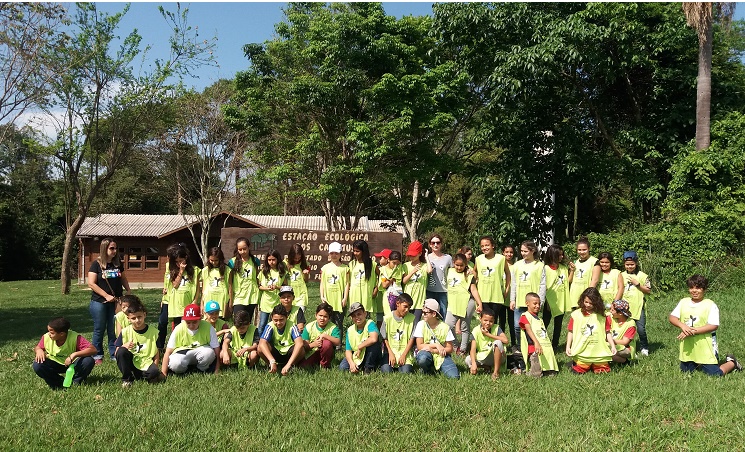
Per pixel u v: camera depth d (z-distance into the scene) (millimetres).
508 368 8820
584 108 21812
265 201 37625
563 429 6004
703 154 18141
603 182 20625
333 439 5844
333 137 21344
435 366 8383
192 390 7559
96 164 25109
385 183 20344
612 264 10031
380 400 7004
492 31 19984
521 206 20469
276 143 22344
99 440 5852
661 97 20328
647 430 5895
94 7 22375
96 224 34500
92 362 7969
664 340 10672
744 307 13758
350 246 12984
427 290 10430
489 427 6141
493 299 9922
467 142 22812
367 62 19859
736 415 6199
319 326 8852
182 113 24547
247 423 6281
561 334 11641
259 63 22344
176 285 9719
